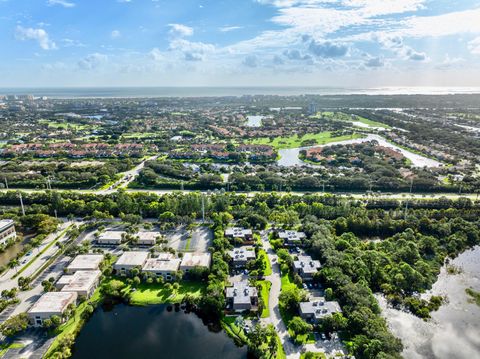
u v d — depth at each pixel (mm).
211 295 159125
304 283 180500
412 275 179000
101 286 177625
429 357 137875
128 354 138250
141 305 167000
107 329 152125
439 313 163750
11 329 141625
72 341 141250
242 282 177000
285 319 154500
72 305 156250
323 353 134875
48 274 187000
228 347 142625
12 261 191500
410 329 153125
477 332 152375
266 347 137250
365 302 153875
